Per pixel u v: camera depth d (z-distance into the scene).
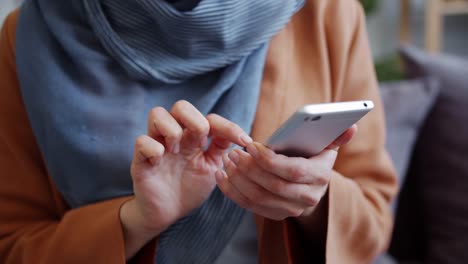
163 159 0.50
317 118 0.40
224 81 0.62
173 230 0.61
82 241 0.57
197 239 0.62
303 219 0.61
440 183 1.08
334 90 0.69
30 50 0.65
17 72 0.65
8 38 0.70
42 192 0.69
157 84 0.63
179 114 0.47
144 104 0.62
